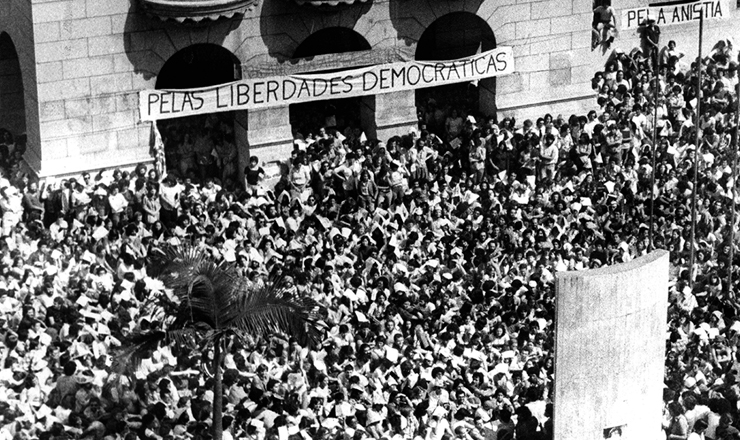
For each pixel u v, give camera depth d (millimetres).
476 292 64688
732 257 68625
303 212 71625
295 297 54750
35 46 72500
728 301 66125
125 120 74688
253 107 75938
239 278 55562
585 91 81562
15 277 63031
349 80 77188
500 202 72312
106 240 67875
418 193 72625
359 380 58500
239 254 67000
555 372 53438
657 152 76250
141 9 73562
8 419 54625
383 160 73000
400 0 77375
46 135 73688
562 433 53938
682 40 83750
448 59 82688
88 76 73688
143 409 55656
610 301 52969
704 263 69188
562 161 76000
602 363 53531
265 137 76375
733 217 68375
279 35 76062
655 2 84375
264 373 57844
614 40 81500
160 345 57062
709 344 62125
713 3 82562
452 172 75875
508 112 80500
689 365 60531
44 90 73188
